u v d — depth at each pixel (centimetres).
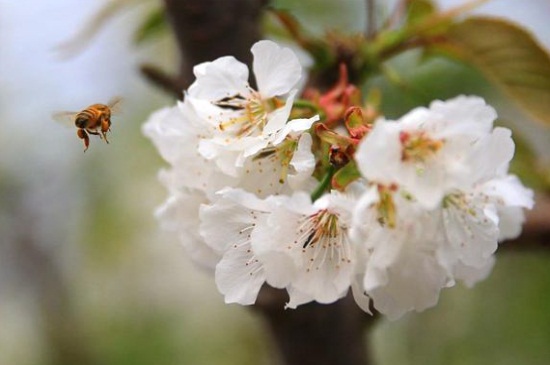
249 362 158
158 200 151
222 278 73
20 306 176
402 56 93
